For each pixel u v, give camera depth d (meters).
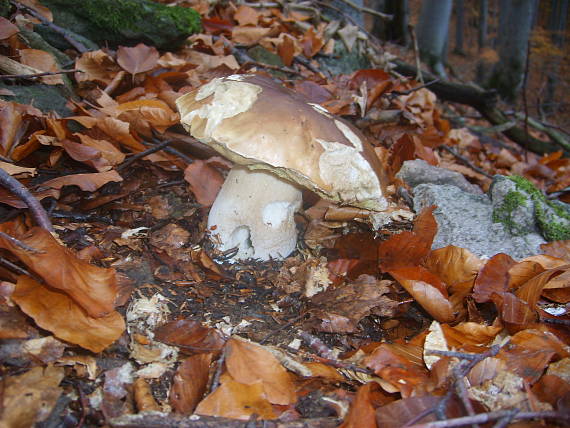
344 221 0.38
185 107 0.30
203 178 0.38
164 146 0.41
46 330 0.24
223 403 0.23
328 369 0.27
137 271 0.31
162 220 0.37
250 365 0.25
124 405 0.23
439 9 1.59
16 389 0.21
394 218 0.40
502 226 0.38
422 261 0.34
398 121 0.59
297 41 0.73
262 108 0.28
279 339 0.29
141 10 0.52
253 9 0.74
